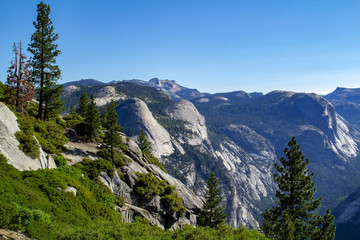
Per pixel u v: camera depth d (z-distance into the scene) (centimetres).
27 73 3566
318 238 3152
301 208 3406
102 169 3584
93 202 2742
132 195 3872
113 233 1789
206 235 2172
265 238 2709
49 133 3706
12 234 1420
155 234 2097
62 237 1609
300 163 3481
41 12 3762
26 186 2133
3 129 2394
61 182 2500
